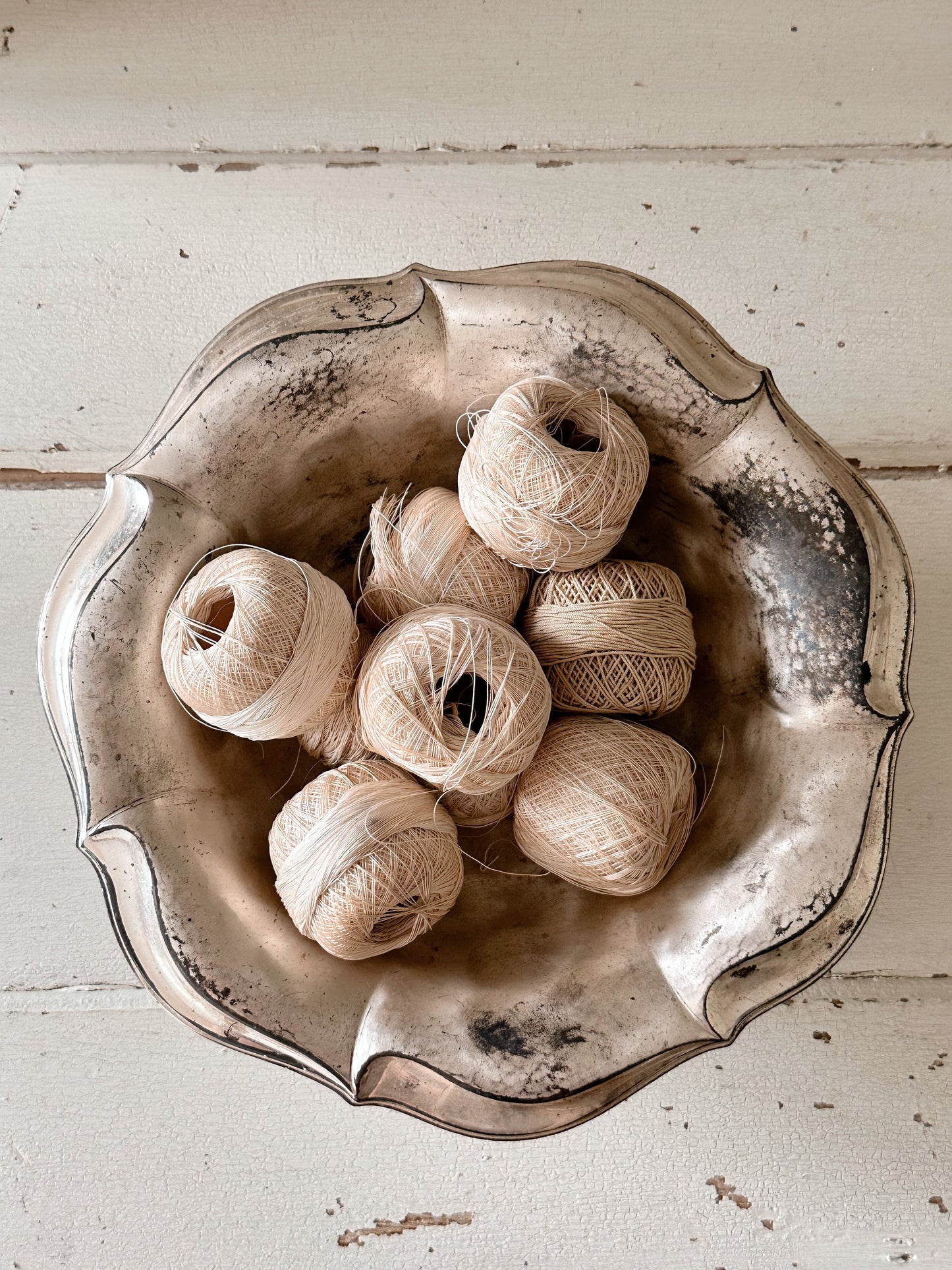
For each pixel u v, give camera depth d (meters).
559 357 0.33
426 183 0.47
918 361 0.46
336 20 0.48
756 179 0.47
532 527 0.33
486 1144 0.45
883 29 0.47
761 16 0.47
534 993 0.34
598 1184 0.45
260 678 0.32
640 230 0.47
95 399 0.47
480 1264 0.45
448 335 0.33
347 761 0.36
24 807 0.46
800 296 0.46
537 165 0.47
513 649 0.33
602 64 0.47
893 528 0.33
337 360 0.33
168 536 0.33
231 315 0.47
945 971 0.45
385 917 0.34
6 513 0.47
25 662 0.46
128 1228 0.45
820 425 0.46
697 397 0.33
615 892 0.35
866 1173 0.45
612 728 0.35
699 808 0.37
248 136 0.47
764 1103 0.45
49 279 0.47
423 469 0.37
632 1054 0.33
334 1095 0.46
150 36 0.48
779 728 0.35
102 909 0.46
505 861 0.39
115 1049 0.46
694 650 0.37
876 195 0.47
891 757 0.33
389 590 0.36
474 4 0.47
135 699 0.33
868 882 0.33
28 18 0.48
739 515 0.35
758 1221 0.45
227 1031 0.34
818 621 0.33
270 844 0.35
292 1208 0.45
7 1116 0.46
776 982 0.34
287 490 0.36
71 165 0.47
